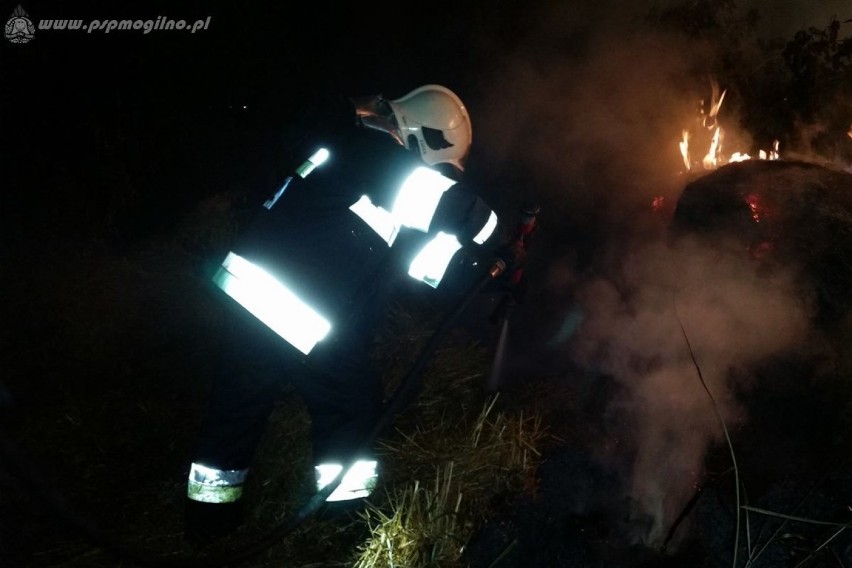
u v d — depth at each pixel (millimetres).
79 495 2717
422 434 3010
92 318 3711
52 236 4219
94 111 4812
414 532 2488
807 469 2625
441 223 2320
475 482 2771
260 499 2732
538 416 3072
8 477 2635
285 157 4949
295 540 2529
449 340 3654
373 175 2346
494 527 2635
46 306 3725
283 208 2402
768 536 2459
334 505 2553
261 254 2371
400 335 3625
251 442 2492
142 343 3602
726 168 3059
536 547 2557
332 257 2350
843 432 2576
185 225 4457
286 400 3178
